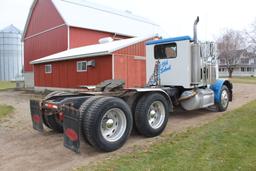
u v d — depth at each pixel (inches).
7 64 1724.9
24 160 146.7
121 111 164.6
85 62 526.9
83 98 173.2
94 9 883.4
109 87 199.5
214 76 276.7
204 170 118.7
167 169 121.9
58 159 147.2
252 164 122.6
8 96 573.3
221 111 281.3
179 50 242.2
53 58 602.9
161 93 199.6
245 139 160.7
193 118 248.7
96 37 792.3
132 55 494.3
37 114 189.5
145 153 148.4
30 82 923.4
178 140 169.8
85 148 165.9
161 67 256.8
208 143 157.2
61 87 616.4
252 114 240.8
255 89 554.3
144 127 180.7
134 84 495.2
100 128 152.7
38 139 189.3
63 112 156.7
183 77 240.7
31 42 920.3
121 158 143.1
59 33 756.0
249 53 1492.4
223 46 1710.1
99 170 127.1
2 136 199.3
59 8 768.3
